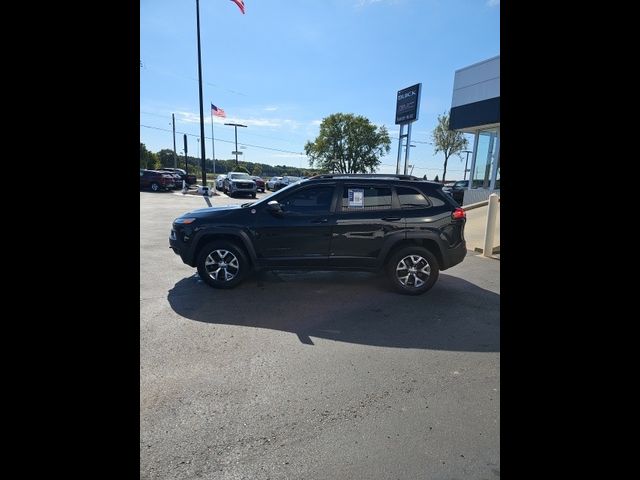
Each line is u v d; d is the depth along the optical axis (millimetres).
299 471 2049
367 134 45875
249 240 5133
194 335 3768
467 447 2242
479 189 17531
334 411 2586
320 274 6234
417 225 5113
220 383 2904
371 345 3635
